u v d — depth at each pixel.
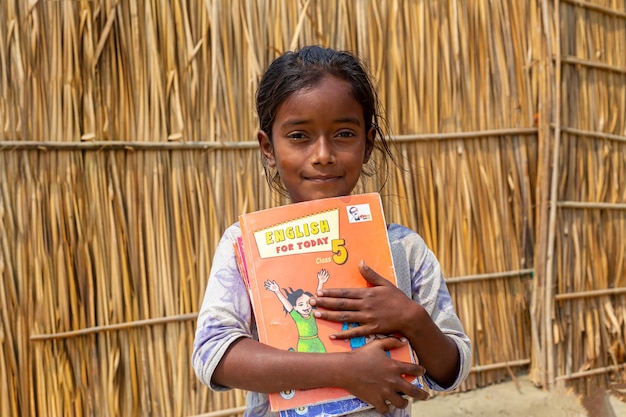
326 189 1.30
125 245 2.60
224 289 1.28
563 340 3.12
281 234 1.24
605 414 2.71
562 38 3.09
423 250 1.41
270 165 1.47
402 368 1.15
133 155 2.60
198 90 2.66
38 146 2.46
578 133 3.13
